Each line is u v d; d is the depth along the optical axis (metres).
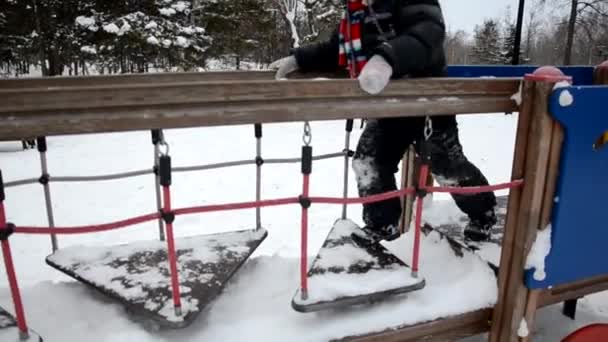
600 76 2.58
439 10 1.70
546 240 1.70
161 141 1.32
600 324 2.07
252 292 1.84
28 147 8.84
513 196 1.73
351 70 1.95
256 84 1.33
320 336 1.56
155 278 1.70
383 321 1.64
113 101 1.21
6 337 1.41
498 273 1.82
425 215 2.57
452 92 1.59
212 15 15.31
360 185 2.04
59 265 1.82
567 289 1.97
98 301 1.74
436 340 1.75
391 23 1.80
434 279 1.95
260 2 15.35
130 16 13.96
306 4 14.07
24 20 15.90
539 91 1.58
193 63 15.09
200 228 3.99
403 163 2.72
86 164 7.04
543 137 1.61
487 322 1.84
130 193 5.19
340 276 1.71
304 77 2.29
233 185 5.34
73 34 15.80
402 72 1.57
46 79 1.77
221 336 1.54
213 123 1.32
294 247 3.52
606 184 1.75
